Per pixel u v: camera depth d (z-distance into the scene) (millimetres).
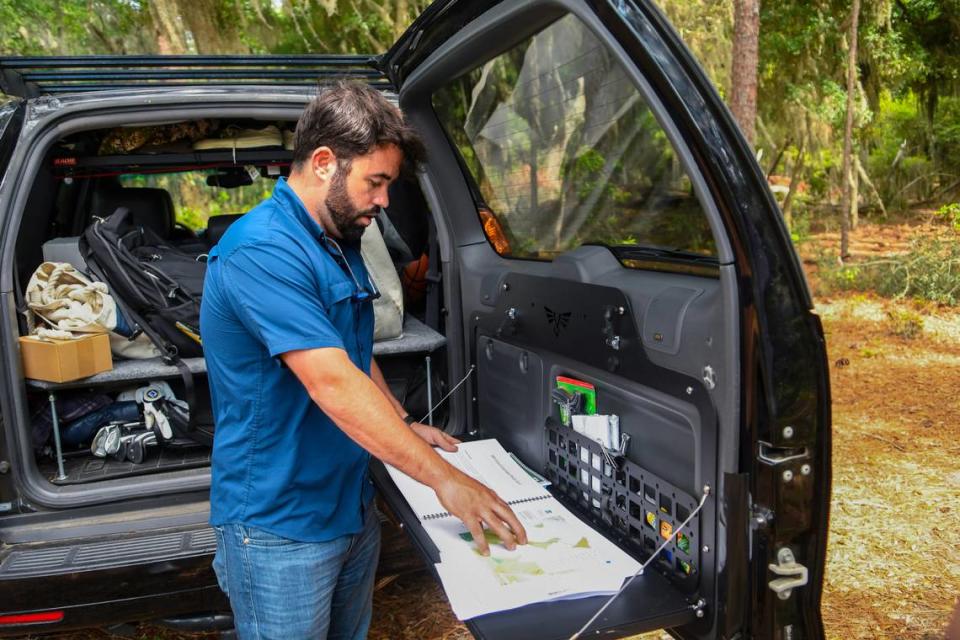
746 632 1323
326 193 1442
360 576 1804
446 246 2529
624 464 1616
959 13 11703
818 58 11406
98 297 2506
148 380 2609
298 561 1537
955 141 13117
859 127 11758
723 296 1249
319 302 1419
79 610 1993
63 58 2254
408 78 2176
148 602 2031
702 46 8977
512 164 2225
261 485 1510
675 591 1419
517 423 2172
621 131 1740
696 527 1390
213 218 3244
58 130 2260
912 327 6953
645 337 1526
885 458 4156
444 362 2736
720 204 1207
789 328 1240
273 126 2984
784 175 13508
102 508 2248
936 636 2451
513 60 1931
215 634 2561
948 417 4793
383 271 2605
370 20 9031
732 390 1262
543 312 1960
